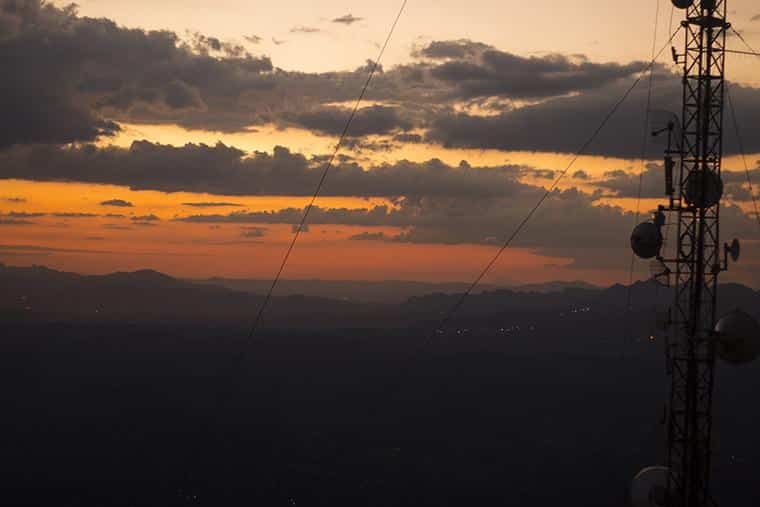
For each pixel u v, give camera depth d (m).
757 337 31.58
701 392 32.56
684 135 32.62
